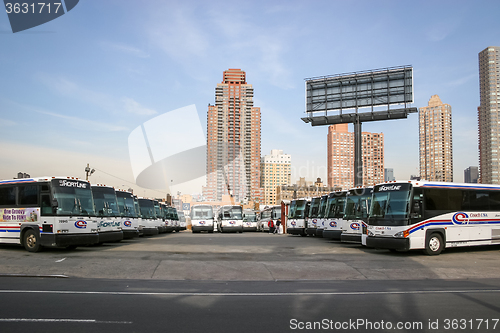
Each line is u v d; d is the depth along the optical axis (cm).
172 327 619
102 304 777
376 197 1822
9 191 1748
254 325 637
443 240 1739
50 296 850
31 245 1664
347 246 2139
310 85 4216
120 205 2530
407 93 3822
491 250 1995
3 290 918
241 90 14262
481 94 13700
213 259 1473
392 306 782
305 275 1232
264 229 5434
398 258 1580
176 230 5269
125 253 1639
